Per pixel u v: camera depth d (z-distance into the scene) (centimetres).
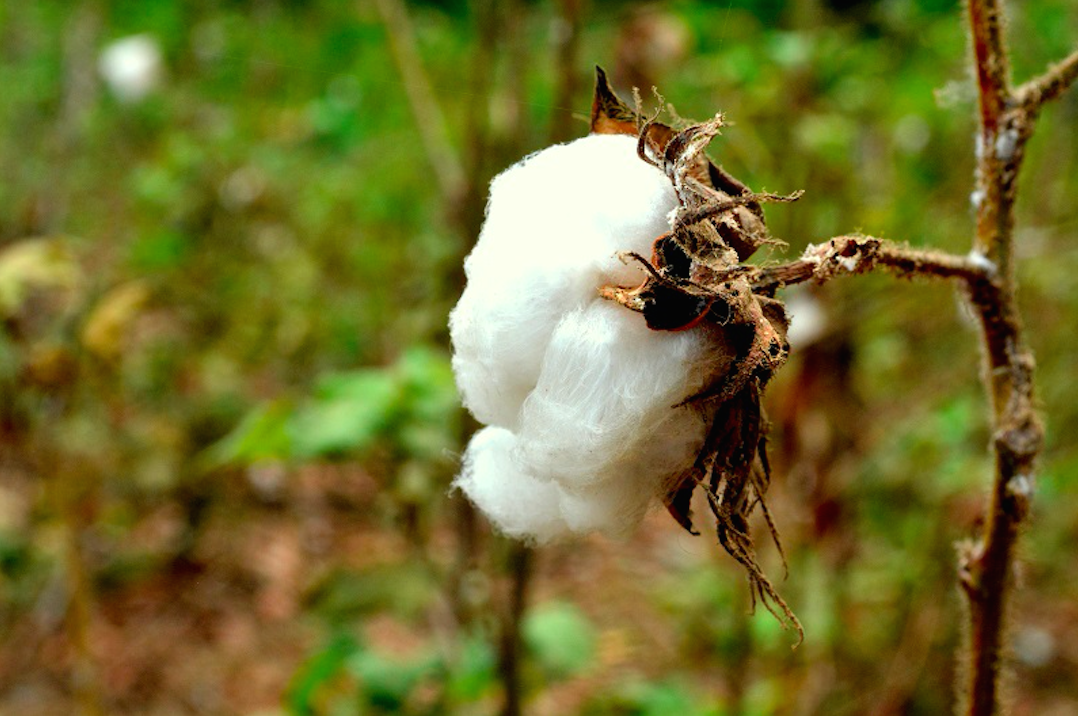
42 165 588
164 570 398
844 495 302
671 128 100
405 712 226
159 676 352
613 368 92
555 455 93
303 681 230
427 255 439
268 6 817
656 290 91
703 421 97
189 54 713
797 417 297
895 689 286
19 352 276
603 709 240
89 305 270
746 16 335
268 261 524
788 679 298
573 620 243
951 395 320
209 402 436
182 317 483
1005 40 116
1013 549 121
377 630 358
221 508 421
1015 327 118
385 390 214
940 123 348
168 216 539
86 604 271
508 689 223
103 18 659
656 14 290
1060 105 366
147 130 652
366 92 652
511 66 258
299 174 581
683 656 345
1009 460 119
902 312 334
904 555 320
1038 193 369
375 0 315
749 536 99
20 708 333
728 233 97
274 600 388
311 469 447
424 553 249
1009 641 129
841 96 314
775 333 94
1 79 644
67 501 271
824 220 304
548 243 94
